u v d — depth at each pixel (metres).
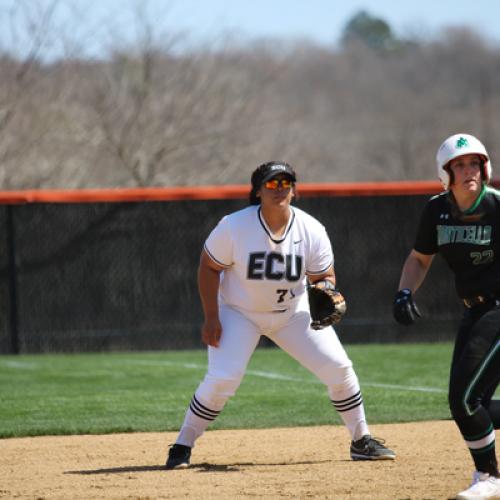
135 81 91.62
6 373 50.00
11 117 83.88
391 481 23.56
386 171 155.12
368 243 61.31
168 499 21.98
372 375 47.84
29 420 36.28
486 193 21.83
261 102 103.44
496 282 21.88
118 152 86.81
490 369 21.33
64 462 27.97
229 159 92.75
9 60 85.25
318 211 61.06
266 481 23.94
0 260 59.06
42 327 59.38
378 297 61.38
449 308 61.75
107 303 59.94
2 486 24.25
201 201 60.62
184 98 91.94
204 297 25.80
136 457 28.56
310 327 26.16
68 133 86.56
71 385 45.56
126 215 60.22
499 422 31.62
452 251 22.12
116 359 55.88
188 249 60.53
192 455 28.70
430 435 31.47
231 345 25.80
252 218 25.25
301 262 25.59
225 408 38.28
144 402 40.34
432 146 159.12
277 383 45.53
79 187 85.56
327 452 28.78
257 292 25.56
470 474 24.34
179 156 90.62
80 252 59.69
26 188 83.88
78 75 89.44
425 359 53.50
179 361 54.34
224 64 100.88
